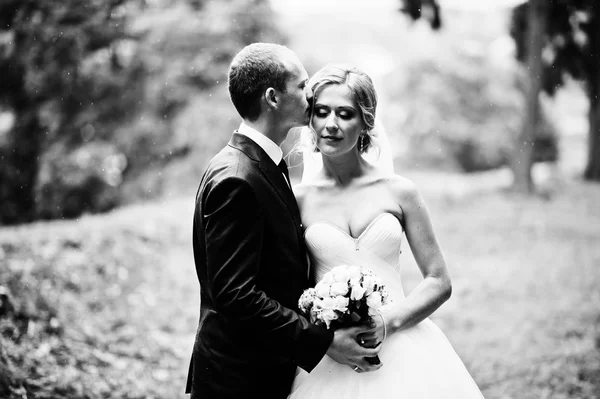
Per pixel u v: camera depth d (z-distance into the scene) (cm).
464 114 2198
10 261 652
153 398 466
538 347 586
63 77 1313
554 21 1253
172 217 977
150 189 1469
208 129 1459
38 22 1192
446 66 2248
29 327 521
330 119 272
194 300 721
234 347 261
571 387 500
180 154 1495
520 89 2233
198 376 268
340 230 285
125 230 862
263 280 260
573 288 767
